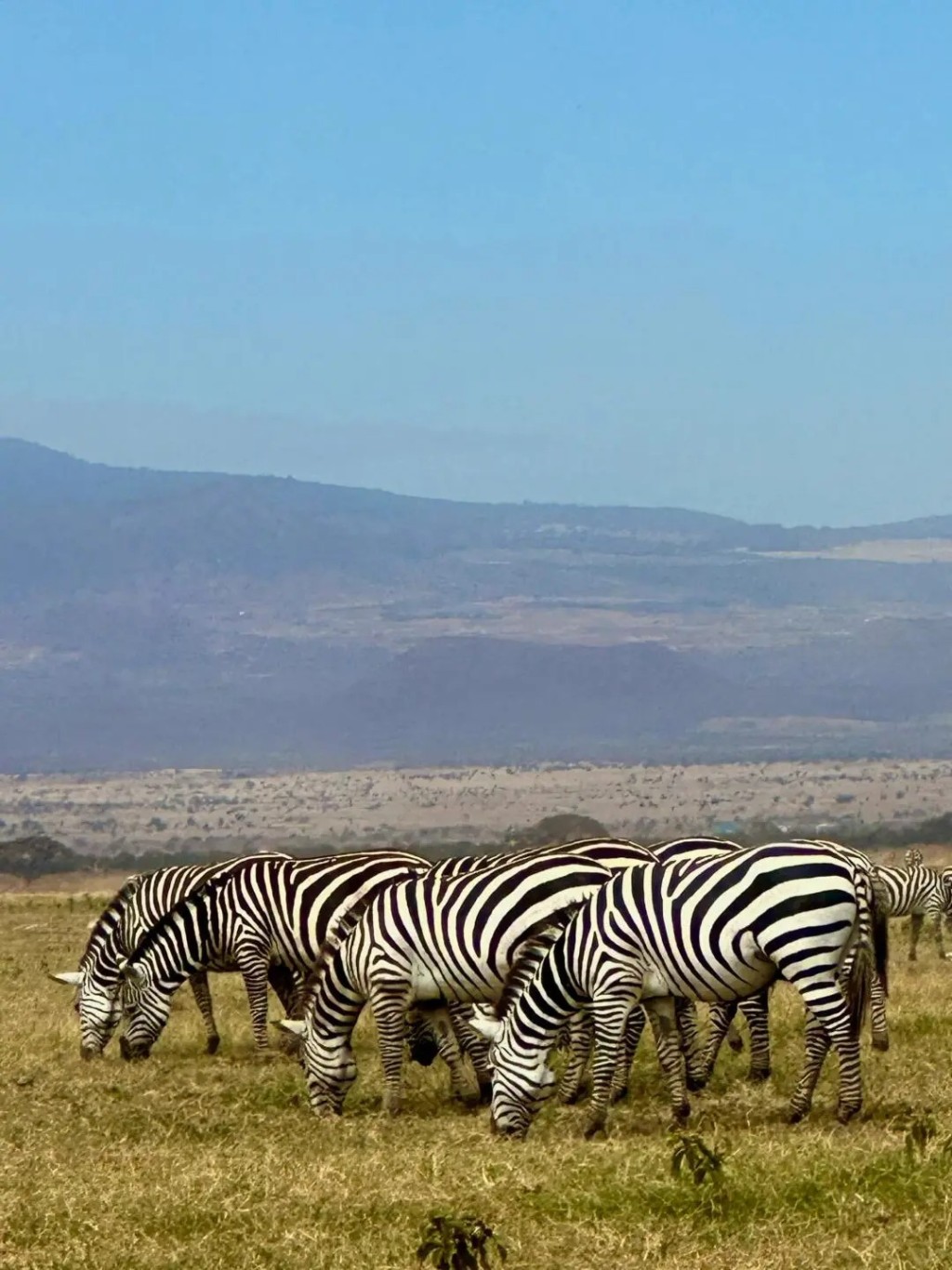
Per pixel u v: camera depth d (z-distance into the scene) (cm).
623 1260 1418
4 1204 1630
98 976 2875
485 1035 2139
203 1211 1587
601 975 2064
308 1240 1498
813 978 1973
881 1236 1439
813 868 1989
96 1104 2305
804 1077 2069
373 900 2345
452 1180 1700
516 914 2216
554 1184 1645
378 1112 2308
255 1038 2844
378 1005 2286
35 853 14088
